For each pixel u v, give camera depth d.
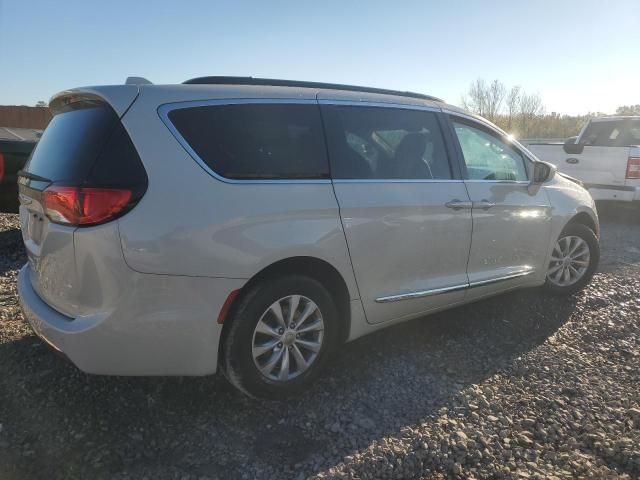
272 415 2.99
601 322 4.46
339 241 3.14
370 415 3.01
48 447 2.65
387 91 3.83
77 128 2.86
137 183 2.58
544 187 4.63
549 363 3.68
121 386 3.21
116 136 2.66
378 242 3.34
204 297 2.71
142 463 2.57
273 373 3.04
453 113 4.07
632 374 3.57
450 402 3.15
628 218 10.31
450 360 3.70
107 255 2.53
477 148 4.16
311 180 3.11
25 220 3.26
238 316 2.83
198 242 2.65
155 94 2.80
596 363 3.72
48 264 2.79
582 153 9.72
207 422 2.91
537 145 10.59
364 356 3.72
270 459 2.62
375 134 3.53
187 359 2.75
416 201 3.53
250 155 2.94
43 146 3.13
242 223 2.78
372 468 2.56
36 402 3.02
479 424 2.94
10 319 4.15
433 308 3.82
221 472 2.52
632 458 2.66
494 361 3.69
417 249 3.57
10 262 5.79
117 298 2.56
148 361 2.68
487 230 4.03
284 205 2.94
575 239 5.00
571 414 3.06
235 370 2.88
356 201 3.23
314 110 3.28
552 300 4.93
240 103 3.02
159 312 2.62
